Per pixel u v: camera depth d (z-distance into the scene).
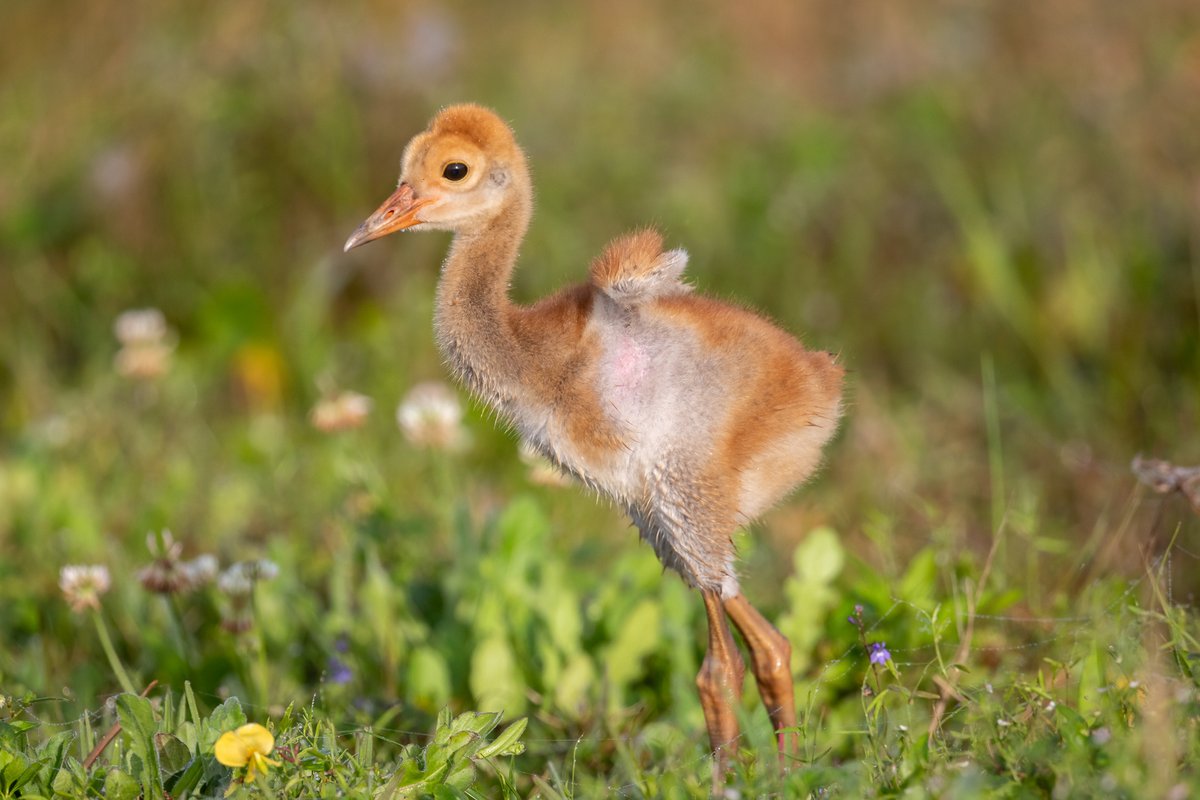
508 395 9.45
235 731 7.67
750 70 21.08
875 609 10.64
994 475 12.66
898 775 7.61
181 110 18.45
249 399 16.91
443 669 10.66
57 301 17.88
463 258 9.79
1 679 10.49
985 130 18.50
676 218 17.81
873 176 18.25
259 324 17.05
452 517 12.48
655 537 9.38
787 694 9.37
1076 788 6.91
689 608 11.34
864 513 13.81
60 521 13.61
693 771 8.56
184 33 19.17
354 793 7.59
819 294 17.14
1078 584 11.33
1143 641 8.57
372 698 10.65
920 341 16.67
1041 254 16.75
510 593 11.33
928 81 19.59
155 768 7.81
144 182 18.33
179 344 17.50
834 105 20.12
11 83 19.41
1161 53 18.22
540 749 10.00
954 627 10.48
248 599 10.62
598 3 22.38
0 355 17.48
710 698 9.27
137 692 9.93
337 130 18.38
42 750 8.16
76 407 15.97
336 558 12.30
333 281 17.83
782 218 17.78
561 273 17.11
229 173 18.30
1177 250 16.20
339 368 16.98
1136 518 12.45
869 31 21.45
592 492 9.96
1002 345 16.56
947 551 11.61
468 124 9.80
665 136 19.39
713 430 9.02
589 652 11.22
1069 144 17.80
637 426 9.09
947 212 17.78
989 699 8.22
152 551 10.85
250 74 18.77
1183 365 15.59
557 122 19.17
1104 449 14.71
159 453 15.48
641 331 9.09
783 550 13.47
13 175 18.52
